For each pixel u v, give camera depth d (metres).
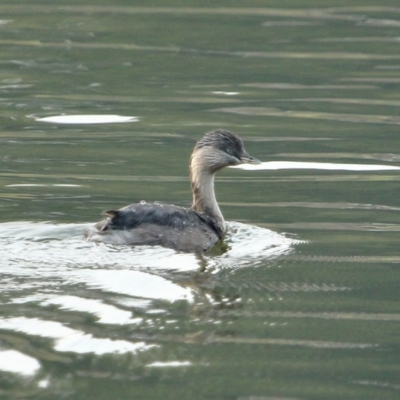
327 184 18.78
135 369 10.34
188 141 21.75
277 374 10.41
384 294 12.80
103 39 33.31
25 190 17.75
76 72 28.73
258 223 16.25
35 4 39.50
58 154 20.56
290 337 11.33
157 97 25.88
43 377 10.05
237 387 10.08
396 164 20.17
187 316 11.73
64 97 25.80
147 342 10.98
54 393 9.73
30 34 34.03
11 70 28.91
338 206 17.28
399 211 16.94
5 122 23.20
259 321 11.77
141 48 31.98
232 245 14.84
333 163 20.25
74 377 10.09
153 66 29.50
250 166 20.19
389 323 11.80
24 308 11.63
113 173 19.17
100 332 11.10
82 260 13.37
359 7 39.06
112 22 36.09
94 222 15.59
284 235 15.48
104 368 10.30
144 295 12.25
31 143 21.42
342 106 25.09
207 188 16.06
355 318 11.94
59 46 32.22
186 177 19.06
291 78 28.14
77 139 21.83
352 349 11.09
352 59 30.44
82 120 23.50
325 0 40.34
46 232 14.71
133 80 27.81
